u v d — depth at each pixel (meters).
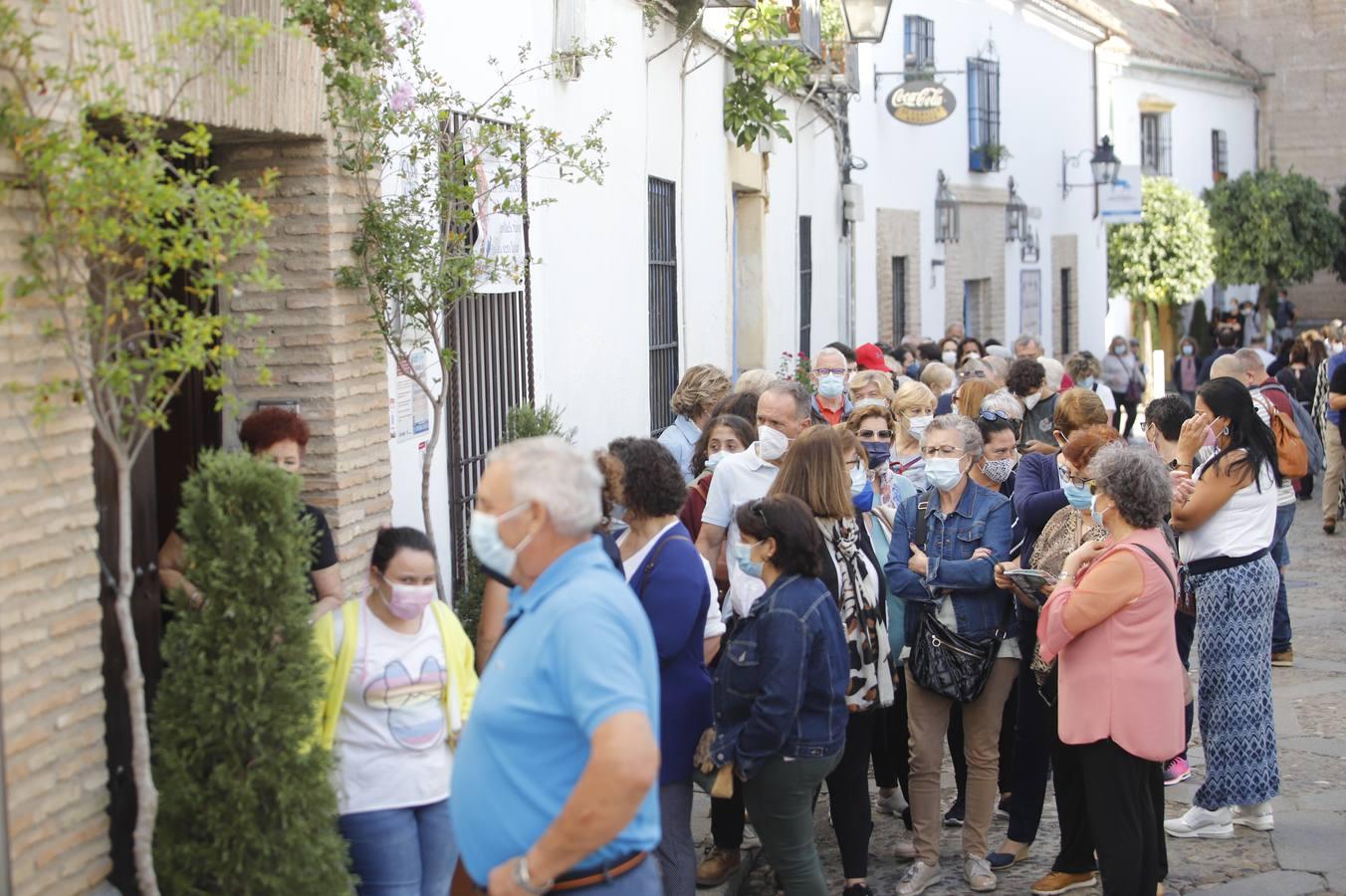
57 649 4.33
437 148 6.80
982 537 6.67
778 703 5.39
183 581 4.68
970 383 10.12
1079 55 29.06
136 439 5.04
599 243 10.06
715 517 6.88
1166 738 5.89
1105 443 6.84
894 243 21.20
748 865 6.90
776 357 15.73
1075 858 6.55
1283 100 39.59
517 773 3.55
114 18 4.60
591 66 9.80
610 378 10.36
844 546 6.12
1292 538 16.70
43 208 4.10
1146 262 31.72
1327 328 22.25
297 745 4.52
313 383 6.01
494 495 3.61
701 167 12.96
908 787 7.01
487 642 5.79
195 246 4.05
